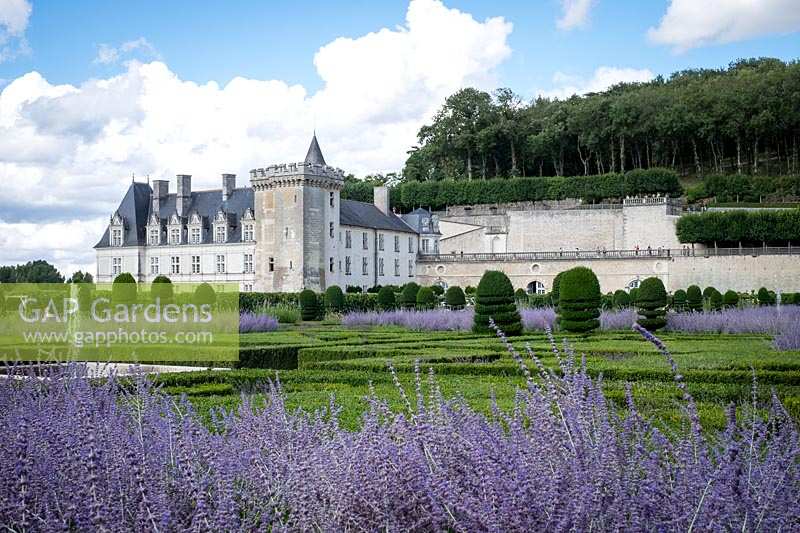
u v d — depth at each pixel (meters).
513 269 91.00
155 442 7.64
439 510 5.42
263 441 7.62
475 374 19.61
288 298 64.56
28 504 5.85
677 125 111.94
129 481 6.18
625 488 5.77
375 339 31.14
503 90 127.19
